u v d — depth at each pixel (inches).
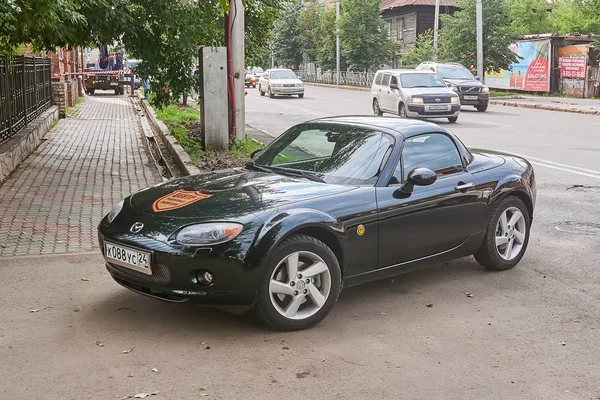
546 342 188.2
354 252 205.3
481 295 227.8
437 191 226.5
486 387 160.2
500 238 251.6
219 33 557.0
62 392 155.5
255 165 238.4
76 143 642.2
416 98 864.3
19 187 408.2
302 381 162.2
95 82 1514.5
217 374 165.5
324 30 2299.5
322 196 202.7
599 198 391.2
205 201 200.2
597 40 1365.7
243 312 189.8
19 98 570.6
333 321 202.4
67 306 212.1
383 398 154.2
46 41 495.2
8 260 259.6
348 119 248.7
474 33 1455.5
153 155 570.9
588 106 1106.7
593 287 237.6
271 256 185.0
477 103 1068.5
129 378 162.9
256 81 1993.1
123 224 199.3
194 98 1338.6
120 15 480.4
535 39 1466.5
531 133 732.7
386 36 2075.5
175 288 184.5
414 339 189.3
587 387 161.2
